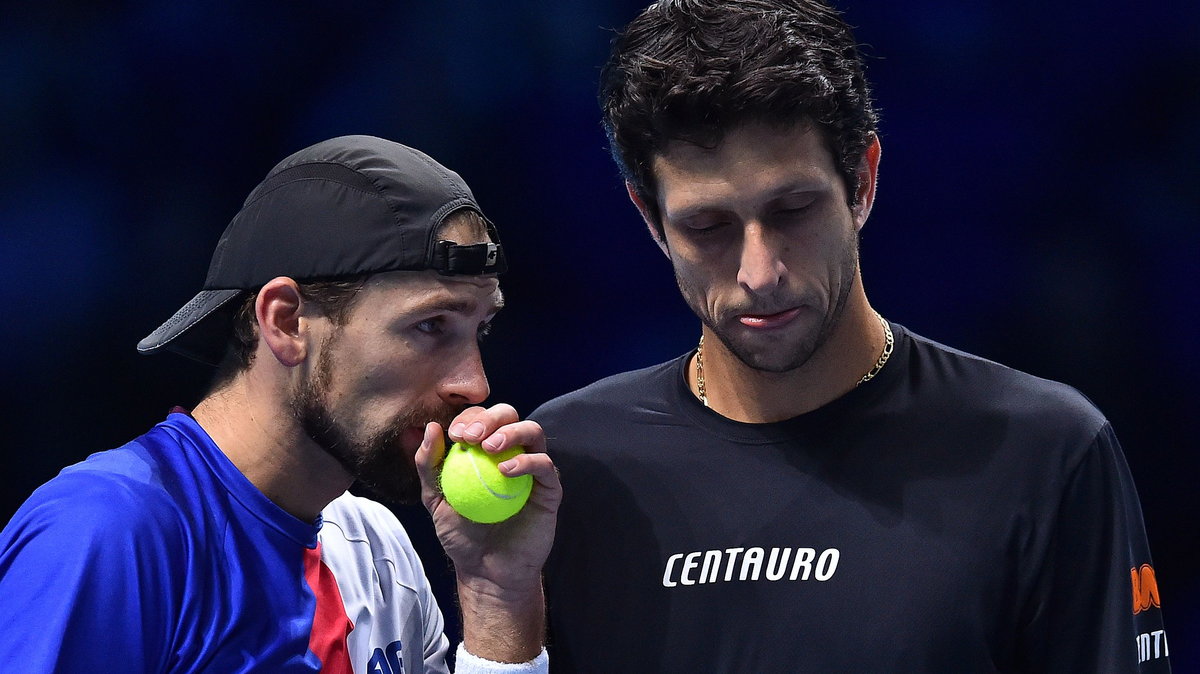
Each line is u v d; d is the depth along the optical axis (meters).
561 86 26.48
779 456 7.80
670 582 7.77
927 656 7.30
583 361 26.58
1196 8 25.80
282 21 25.98
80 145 25.23
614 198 26.66
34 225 24.53
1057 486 7.41
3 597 7.06
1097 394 25.31
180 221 25.33
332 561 8.48
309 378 7.67
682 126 6.92
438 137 26.31
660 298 26.66
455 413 7.86
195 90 25.75
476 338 8.12
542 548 7.83
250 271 7.75
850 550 7.51
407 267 7.45
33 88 25.17
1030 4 26.50
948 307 26.45
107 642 6.96
